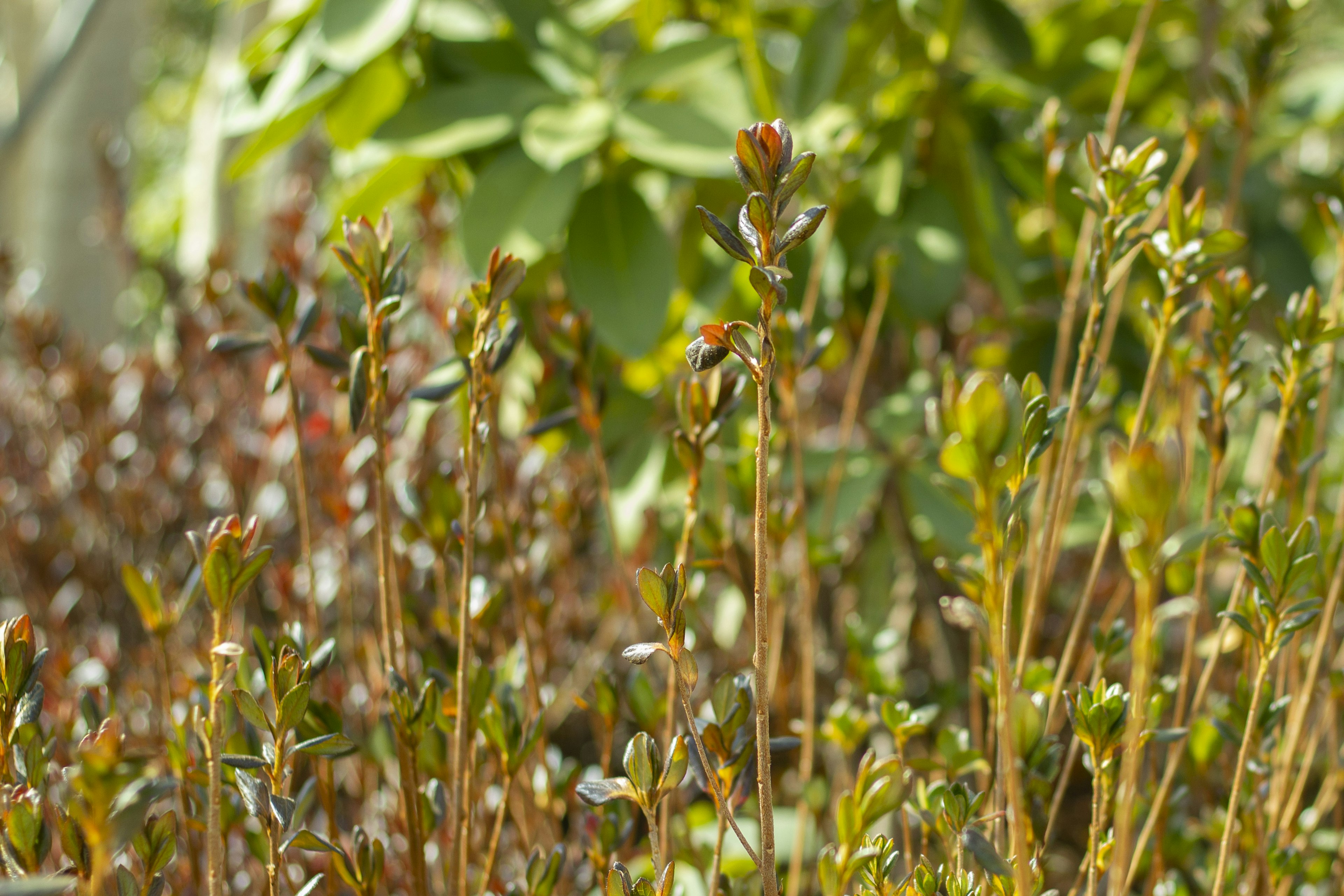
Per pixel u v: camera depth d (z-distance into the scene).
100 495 2.24
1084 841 1.91
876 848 1.20
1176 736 1.21
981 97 2.08
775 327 1.33
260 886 1.37
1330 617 1.28
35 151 4.94
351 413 1.21
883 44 2.29
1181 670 1.29
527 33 1.92
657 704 1.32
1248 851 1.29
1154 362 1.26
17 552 2.13
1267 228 2.23
